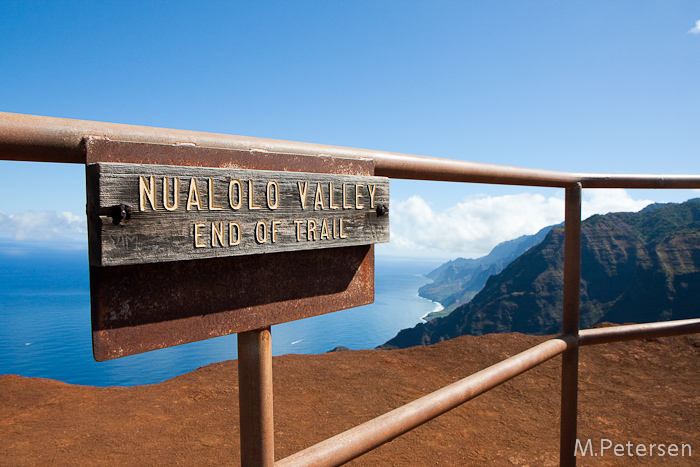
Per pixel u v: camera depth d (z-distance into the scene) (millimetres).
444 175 901
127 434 2225
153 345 533
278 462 627
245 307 623
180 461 1973
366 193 763
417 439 2176
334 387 2842
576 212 1221
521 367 1019
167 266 546
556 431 2252
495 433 2232
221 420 2391
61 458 1983
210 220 559
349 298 782
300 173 660
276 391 2771
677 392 2457
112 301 501
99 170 466
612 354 3039
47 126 458
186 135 563
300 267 699
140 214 498
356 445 696
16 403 2574
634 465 1787
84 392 2773
